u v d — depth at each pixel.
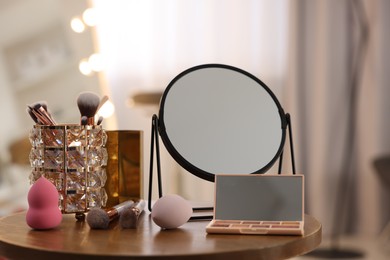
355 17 3.83
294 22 3.78
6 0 3.15
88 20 3.20
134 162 1.33
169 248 0.91
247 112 1.30
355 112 3.85
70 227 1.11
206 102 1.29
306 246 0.99
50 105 3.16
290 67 3.78
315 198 3.83
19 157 3.07
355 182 3.90
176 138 1.25
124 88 3.80
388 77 3.85
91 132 1.18
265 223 1.06
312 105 3.83
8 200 3.00
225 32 3.83
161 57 3.82
